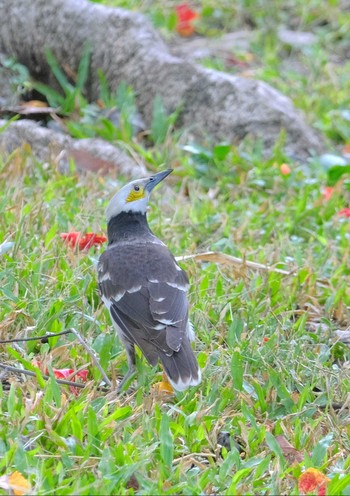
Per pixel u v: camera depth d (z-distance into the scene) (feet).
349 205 45.98
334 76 61.46
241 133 50.39
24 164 42.93
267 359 30.99
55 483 24.06
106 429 25.98
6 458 24.17
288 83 59.77
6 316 31.37
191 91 51.13
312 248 40.42
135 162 46.21
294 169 47.24
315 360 31.04
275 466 25.45
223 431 27.17
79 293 33.32
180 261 36.29
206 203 43.37
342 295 35.91
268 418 28.55
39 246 35.94
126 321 28.78
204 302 33.71
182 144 49.52
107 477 23.77
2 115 48.98
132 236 31.76
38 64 53.26
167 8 66.95
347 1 70.95
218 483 24.58
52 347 30.76
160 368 30.55
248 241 40.34
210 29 65.87
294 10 69.10
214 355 30.71
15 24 52.85
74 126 48.24
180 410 27.50
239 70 60.75
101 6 52.75
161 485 23.94
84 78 51.96
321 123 54.19
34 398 26.84
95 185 42.93
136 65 51.90
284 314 34.24
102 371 28.86
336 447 26.91
